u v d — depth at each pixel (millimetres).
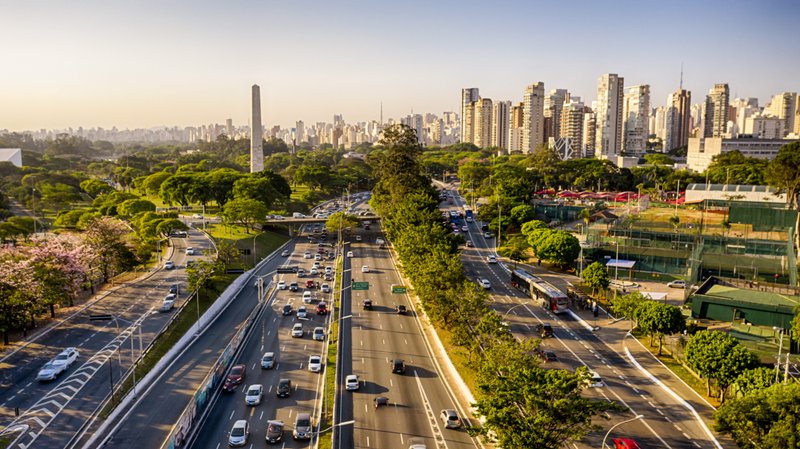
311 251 196250
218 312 127188
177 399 83562
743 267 146875
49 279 108188
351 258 180875
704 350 79188
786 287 132000
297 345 105125
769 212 179125
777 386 63438
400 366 90938
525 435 56406
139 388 86000
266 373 92250
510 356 69875
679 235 169500
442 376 90125
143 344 101375
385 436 71625
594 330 109125
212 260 148625
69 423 74875
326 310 124812
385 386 86375
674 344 101562
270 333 111875
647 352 98688
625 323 114062
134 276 148875
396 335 109250
